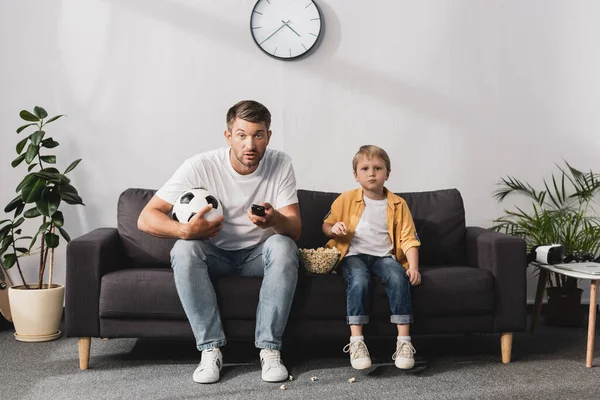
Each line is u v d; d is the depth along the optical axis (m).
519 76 3.63
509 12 3.62
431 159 3.59
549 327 3.32
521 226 3.47
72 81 3.42
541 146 3.66
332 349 2.86
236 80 3.49
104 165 3.44
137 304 2.43
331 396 2.16
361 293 2.43
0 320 3.39
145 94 3.45
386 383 2.31
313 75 3.52
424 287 2.51
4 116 3.40
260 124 2.43
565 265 2.81
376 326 2.51
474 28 3.60
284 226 2.47
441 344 2.95
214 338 2.37
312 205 2.98
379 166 2.75
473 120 3.61
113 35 3.43
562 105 3.66
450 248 2.96
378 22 3.55
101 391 2.21
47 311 2.99
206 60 3.47
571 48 3.66
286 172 2.63
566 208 3.65
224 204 2.57
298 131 3.52
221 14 3.48
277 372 2.32
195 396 2.16
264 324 2.38
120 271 2.52
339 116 3.54
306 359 2.67
